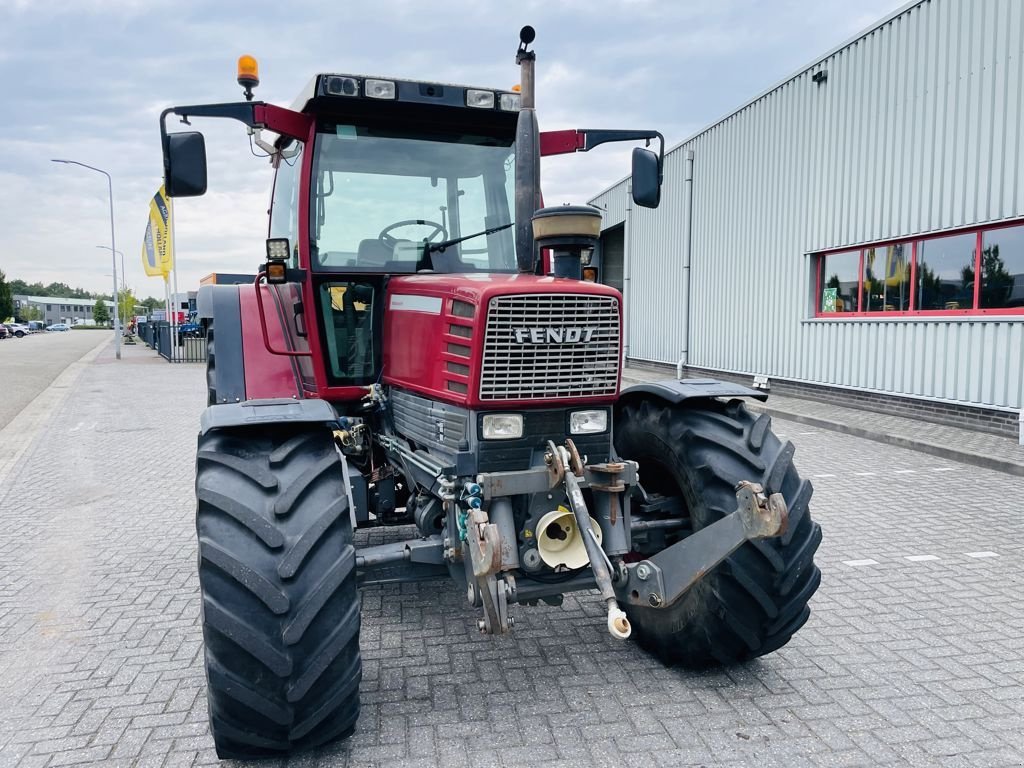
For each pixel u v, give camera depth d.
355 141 3.72
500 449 2.85
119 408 13.02
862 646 3.54
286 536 2.48
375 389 3.68
